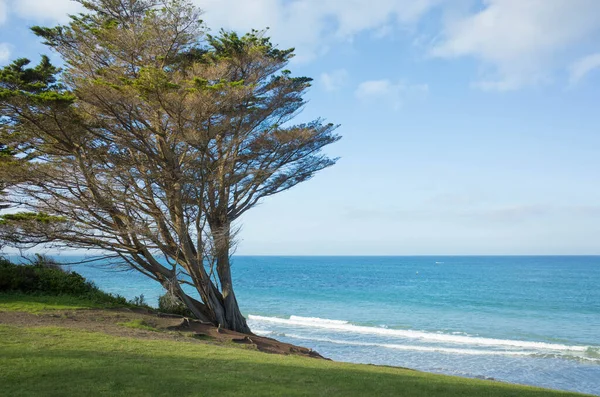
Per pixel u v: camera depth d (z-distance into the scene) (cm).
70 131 1600
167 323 1505
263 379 778
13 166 1576
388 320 3256
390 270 11856
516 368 1962
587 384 1741
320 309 3853
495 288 5938
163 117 1677
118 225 1766
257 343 1599
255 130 2003
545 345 2402
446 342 2506
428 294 5103
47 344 941
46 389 636
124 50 1717
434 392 779
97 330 1219
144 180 1716
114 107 1562
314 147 2105
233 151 1948
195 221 1852
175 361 884
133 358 877
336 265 15900
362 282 7156
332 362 1250
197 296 4747
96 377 710
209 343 1323
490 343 2467
